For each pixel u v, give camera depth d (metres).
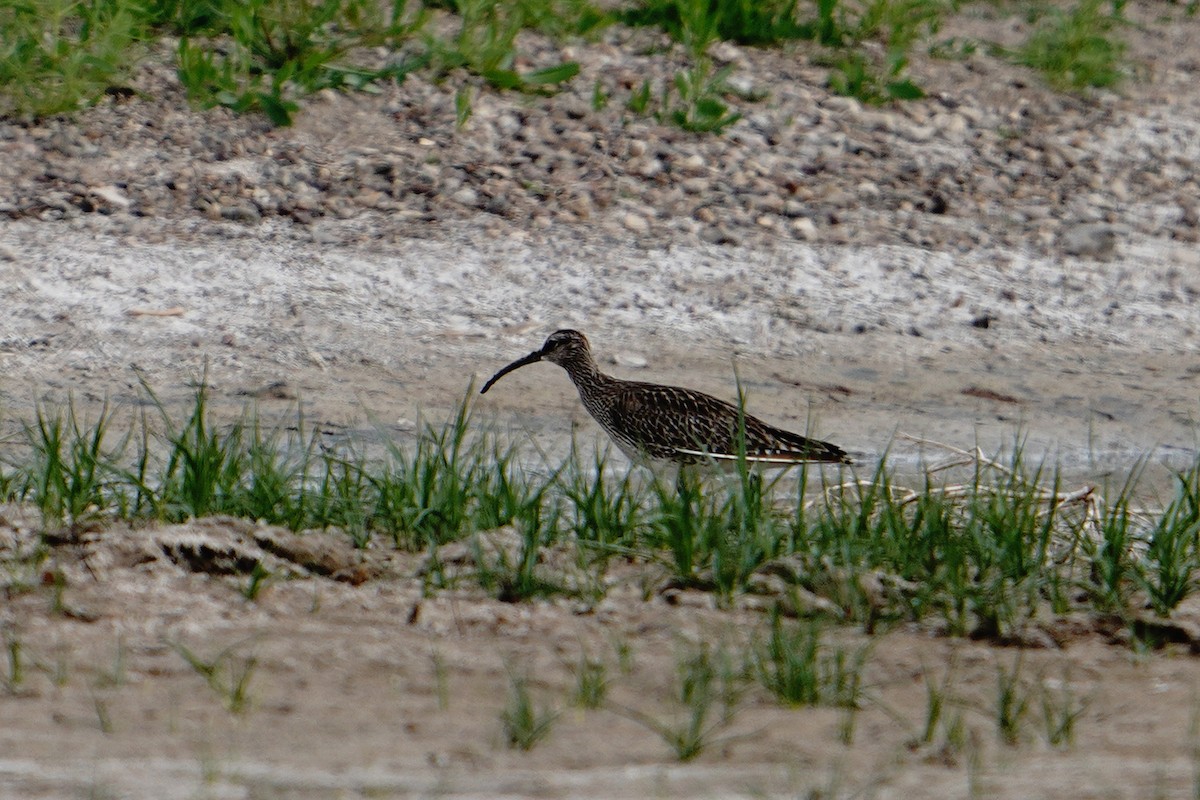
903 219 18.81
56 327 15.14
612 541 10.27
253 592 9.10
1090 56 22.91
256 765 6.67
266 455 11.41
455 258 17.14
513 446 11.73
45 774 6.45
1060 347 16.39
